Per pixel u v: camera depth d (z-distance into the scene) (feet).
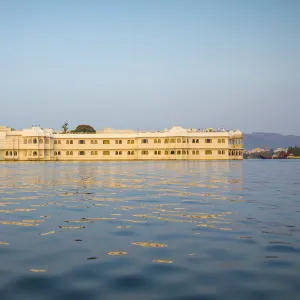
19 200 57.82
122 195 64.34
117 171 154.20
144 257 27.84
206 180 100.48
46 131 418.31
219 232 35.47
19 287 22.33
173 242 31.89
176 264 26.27
